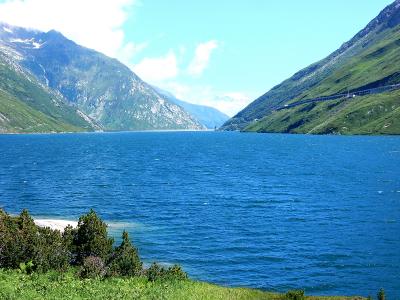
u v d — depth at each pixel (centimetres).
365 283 4497
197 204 9194
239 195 10362
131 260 3750
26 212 3925
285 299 3406
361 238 6219
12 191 10831
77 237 3950
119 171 15700
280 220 7556
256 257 5447
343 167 16200
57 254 3609
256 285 4512
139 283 3447
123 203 9300
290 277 4728
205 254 5591
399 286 4397
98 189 11331
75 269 3619
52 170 15762
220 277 4756
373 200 9288
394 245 5809
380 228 6788
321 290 4350
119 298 2958
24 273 3359
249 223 7350
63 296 2884
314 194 10306
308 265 5103
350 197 9738
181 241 6209
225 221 7531
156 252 5669
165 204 9194
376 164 16825
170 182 12794
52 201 9500
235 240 6259
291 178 13462
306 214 8019
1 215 3862
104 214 8144
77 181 12875
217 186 11925
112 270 3628
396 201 9094
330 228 6881
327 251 5625
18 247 3472
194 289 3497
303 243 6047
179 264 5178
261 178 13600
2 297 2706
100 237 3888
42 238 3675
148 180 13225
